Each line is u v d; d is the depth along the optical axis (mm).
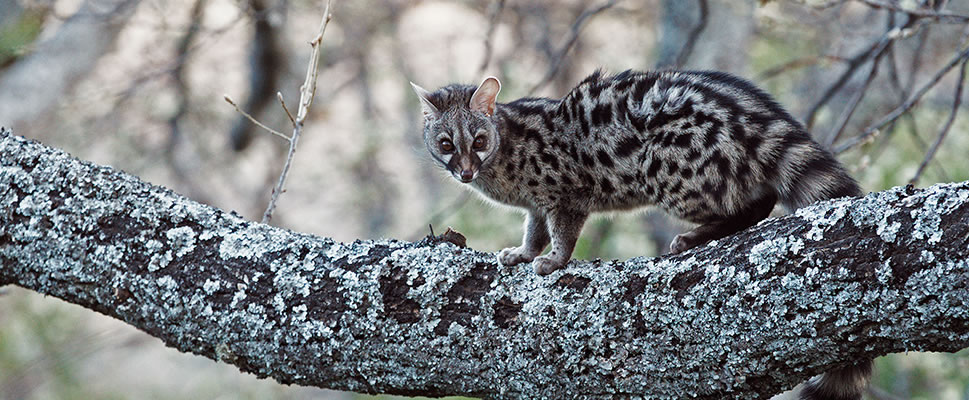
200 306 5688
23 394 16000
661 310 5246
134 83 13977
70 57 14984
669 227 14258
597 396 5395
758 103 6754
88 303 5895
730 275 5117
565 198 7641
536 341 5426
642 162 6953
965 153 12805
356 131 20766
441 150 8289
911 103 9211
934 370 11625
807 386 6410
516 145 7730
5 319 15328
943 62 15727
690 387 5250
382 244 5859
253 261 5746
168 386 20203
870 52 10547
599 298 5395
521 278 5598
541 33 20734
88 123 17062
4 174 5891
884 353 4953
